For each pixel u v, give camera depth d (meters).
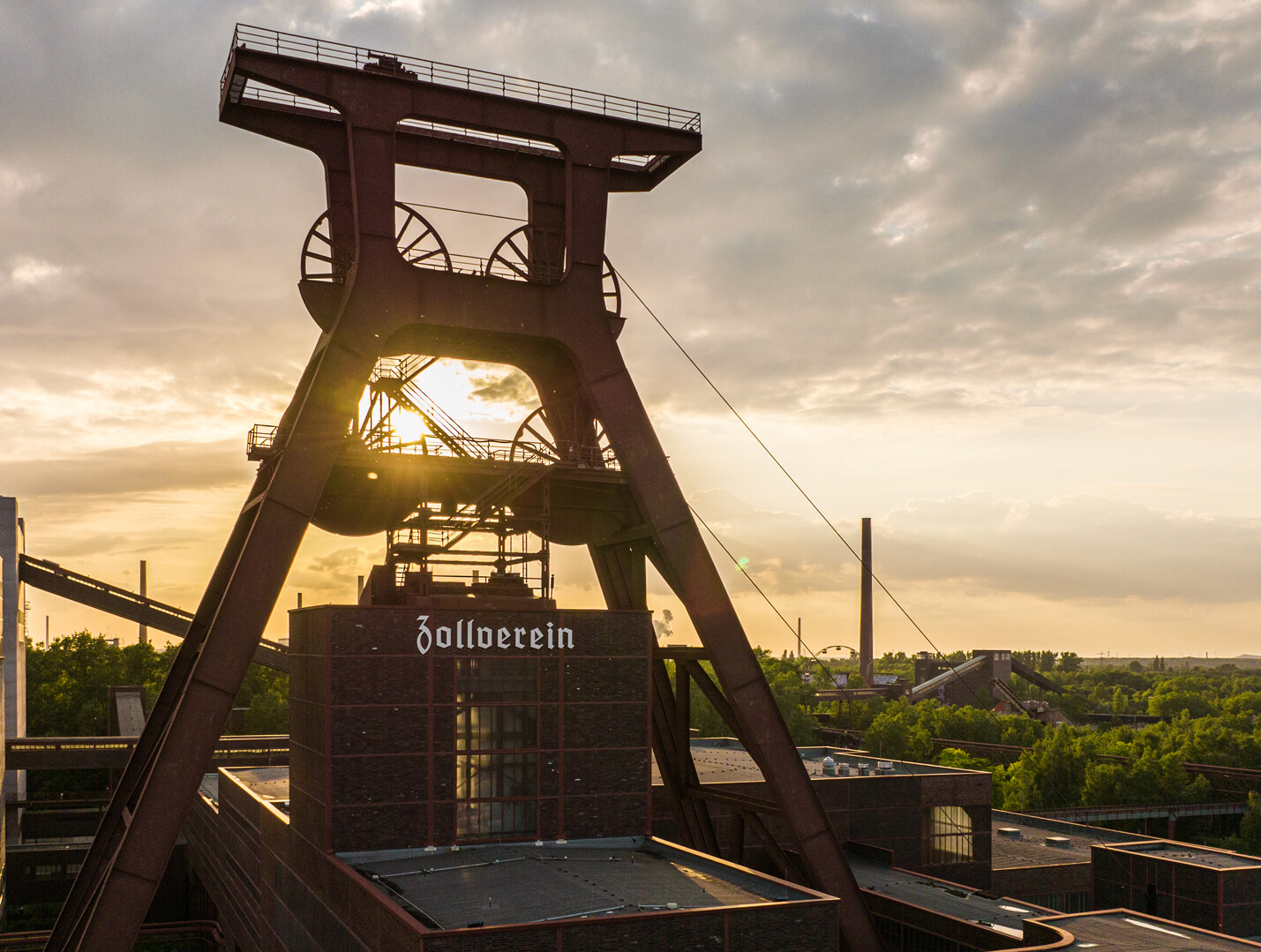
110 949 40.41
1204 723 150.12
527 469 47.78
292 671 49.44
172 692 49.88
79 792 114.06
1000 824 85.62
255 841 58.44
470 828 43.59
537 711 44.91
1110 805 110.56
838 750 85.44
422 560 47.97
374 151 46.06
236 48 44.22
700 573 48.81
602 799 45.62
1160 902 59.38
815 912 35.91
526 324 48.09
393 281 45.91
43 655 168.75
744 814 51.62
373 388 51.09
